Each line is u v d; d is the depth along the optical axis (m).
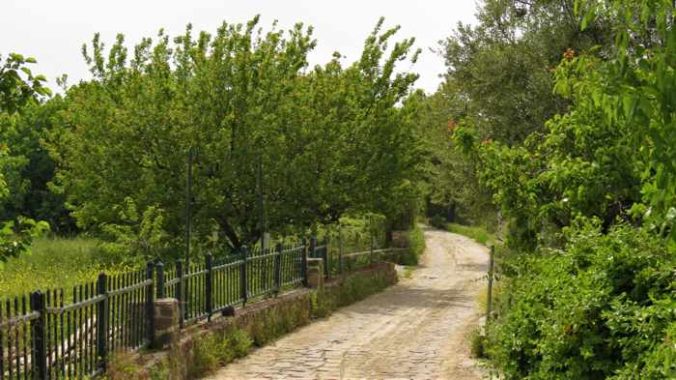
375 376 11.59
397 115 23.61
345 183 22.91
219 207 20.97
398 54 24.23
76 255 21.30
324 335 15.74
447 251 43.88
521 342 7.61
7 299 6.80
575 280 6.98
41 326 7.34
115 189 21.30
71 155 23.11
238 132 21.14
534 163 10.91
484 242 48.09
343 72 23.55
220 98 21.09
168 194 20.67
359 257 27.44
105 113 21.61
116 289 9.29
